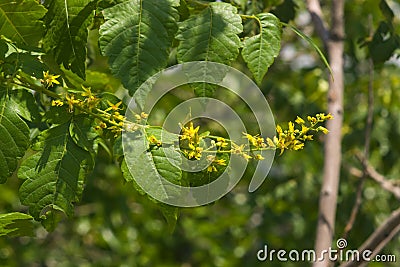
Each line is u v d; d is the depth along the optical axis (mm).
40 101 1369
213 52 1187
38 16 1218
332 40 1665
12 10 1212
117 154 1183
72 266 3387
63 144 1201
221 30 1190
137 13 1178
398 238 2547
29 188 1191
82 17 1194
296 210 2947
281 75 2844
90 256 3488
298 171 2828
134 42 1173
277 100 2488
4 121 1184
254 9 1476
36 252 3338
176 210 1203
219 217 3469
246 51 1198
